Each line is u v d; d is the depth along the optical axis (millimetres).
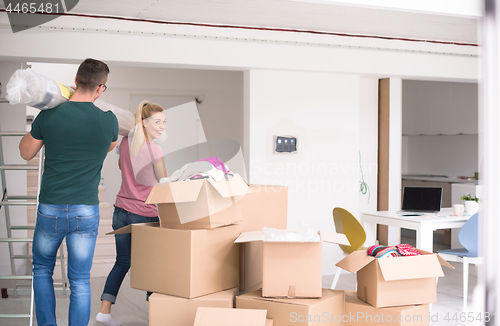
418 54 4812
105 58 3850
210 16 3879
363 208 5254
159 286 2480
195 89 7070
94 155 2365
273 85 4422
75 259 2377
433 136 7828
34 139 2320
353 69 4594
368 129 5215
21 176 4359
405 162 8367
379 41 4660
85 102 2346
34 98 2074
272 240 2350
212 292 2477
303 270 2369
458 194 5746
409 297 2520
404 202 4309
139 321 3158
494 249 2016
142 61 3941
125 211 2977
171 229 2441
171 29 4008
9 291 3760
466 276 3400
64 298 3691
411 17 3873
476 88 6570
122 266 3027
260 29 4262
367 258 2537
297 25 4203
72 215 2324
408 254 2662
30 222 4859
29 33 3682
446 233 6234
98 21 3820
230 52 4184
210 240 2453
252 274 2820
